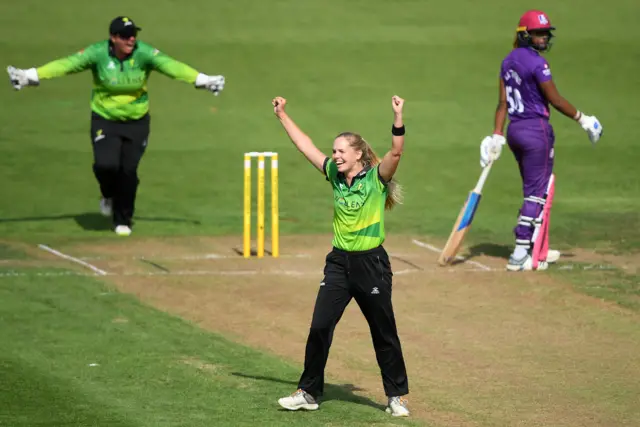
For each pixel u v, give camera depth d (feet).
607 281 135.23
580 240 161.38
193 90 273.13
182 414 82.74
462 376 97.81
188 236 161.68
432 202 192.34
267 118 252.62
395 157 80.23
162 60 156.97
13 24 304.71
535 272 139.85
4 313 114.83
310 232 167.32
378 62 291.99
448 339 110.42
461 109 260.62
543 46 141.18
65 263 140.36
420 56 296.30
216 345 104.99
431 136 240.73
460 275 138.10
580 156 228.22
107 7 323.37
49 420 80.48
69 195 192.95
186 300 123.34
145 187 200.95
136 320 113.70
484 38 309.63
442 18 324.60
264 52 295.89
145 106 158.81
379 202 81.71
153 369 95.91
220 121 250.16
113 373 94.32
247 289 129.08
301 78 280.51
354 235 81.82
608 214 182.19
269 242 159.02
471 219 142.72
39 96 265.13
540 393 92.79
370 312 82.99
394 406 84.58
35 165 213.46
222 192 198.70
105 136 157.38
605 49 301.84
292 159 224.74
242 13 324.19
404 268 142.00
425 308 122.42
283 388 91.09
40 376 92.73
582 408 88.63
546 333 112.78
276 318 116.98
